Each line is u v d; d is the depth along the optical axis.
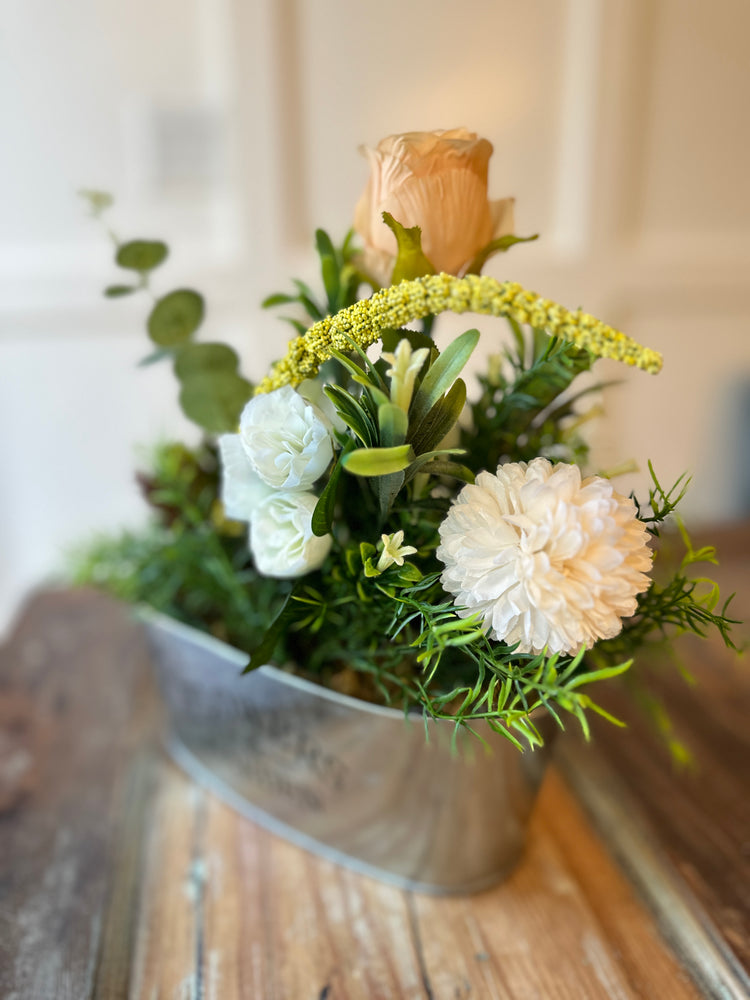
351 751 0.37
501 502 0.28
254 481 0.33
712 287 0.94
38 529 0.97
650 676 0.53
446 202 0.30
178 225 0.85
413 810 0.37
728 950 0.35
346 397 0.30
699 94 0.85
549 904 0.38
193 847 0.42
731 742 0.47
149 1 0.76
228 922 0.38
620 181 0.86
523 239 0.31
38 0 0.75
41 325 0.87
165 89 0.80
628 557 0.28
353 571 0.32
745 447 1.03
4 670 0.57
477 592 0.28
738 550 0.69
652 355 0.25
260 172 0.81
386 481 0.29
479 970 0.35
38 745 0.49
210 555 0.43
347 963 0.36
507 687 0.29
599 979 0.35
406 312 0.28
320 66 0.77
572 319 0.26
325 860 0.41
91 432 0.93
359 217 0.33
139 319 0.88
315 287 0.85
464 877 0.39
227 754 0.44
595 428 0.46
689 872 0.39
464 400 0.29
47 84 0.78
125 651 0.60
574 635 0.27
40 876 0.40
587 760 0.46
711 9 0.81
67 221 0.84
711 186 0.90
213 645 0.41
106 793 0.46
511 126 0.82
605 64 0.80
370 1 0.75
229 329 0.87
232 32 0.75
